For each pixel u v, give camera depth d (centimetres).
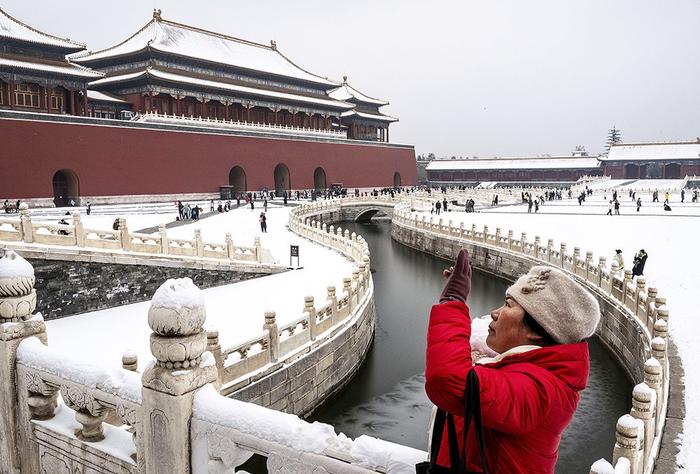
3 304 572
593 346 2309
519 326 298
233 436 396
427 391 277
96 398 494
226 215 5459
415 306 3080
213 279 2555
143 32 7931
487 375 255
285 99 8325
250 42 9206
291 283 2591
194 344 423
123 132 6131
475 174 12738
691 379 1340
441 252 4462
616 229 4412
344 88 10806
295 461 364
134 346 1594
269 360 1428
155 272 2334
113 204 6009
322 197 8088
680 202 7488
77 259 2056
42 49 5791
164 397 423
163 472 437
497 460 272
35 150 5338
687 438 1032
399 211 5569
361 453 332
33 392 564
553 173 12019
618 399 1803
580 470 1402
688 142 11112
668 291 2298
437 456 291
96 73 6034
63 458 540
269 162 7894
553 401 260
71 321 1933
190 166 6838
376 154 9981
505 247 3675
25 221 1959
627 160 11225
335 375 1748
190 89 7244
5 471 595
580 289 285
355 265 3038
